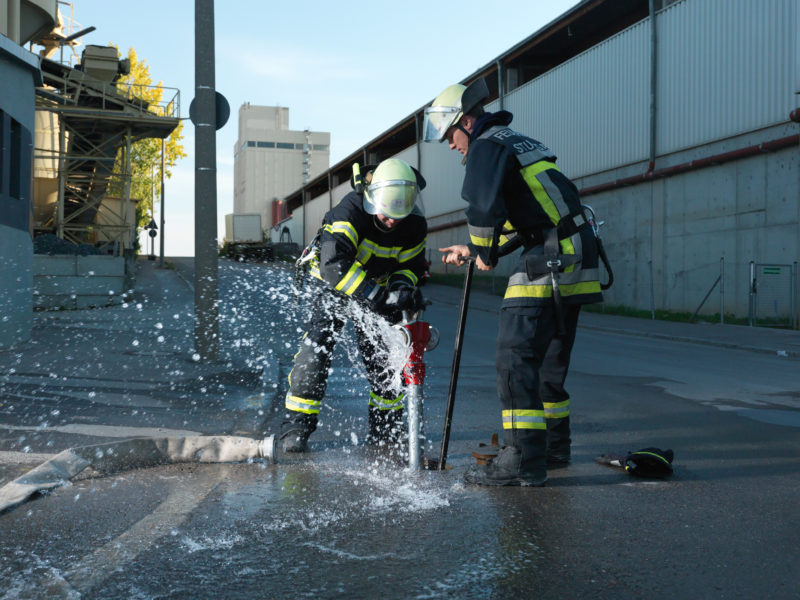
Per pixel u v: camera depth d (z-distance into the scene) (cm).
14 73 970
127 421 463
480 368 862
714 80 1864
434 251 3628
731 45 1809
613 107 2275
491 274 2934
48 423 449
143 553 233
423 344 351
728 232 1838
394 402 421
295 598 199
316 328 402
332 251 379
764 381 785
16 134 990
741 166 1792
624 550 240
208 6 837
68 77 2539
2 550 234
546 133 2677
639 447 419
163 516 273
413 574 217
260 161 15612
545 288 328
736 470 361
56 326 1284
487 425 481
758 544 247
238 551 236
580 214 341
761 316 1712
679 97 1991
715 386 731
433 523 269
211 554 233
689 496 311
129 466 352
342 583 210
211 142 830
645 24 2111
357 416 514
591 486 328
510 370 325
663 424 498
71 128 2555
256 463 368
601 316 2100
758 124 1730
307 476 340
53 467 320
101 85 2555
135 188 4297
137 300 2033
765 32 1706
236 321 1359
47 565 221
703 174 1917
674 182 2025
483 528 263
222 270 3105
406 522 270
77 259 1802
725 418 528
